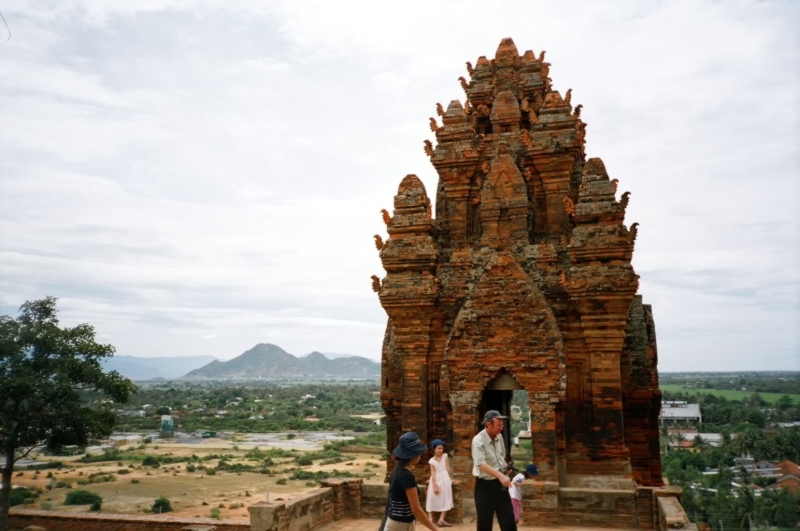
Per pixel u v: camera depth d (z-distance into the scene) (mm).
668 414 173875
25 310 41469
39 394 38781
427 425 21047
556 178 22000
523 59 25672
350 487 18188
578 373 19938
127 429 180750
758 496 76500
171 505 69938
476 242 22031
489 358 19156
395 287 21328
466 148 22797
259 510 14406
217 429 183750
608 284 19344
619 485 18656
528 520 16719
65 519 33344
